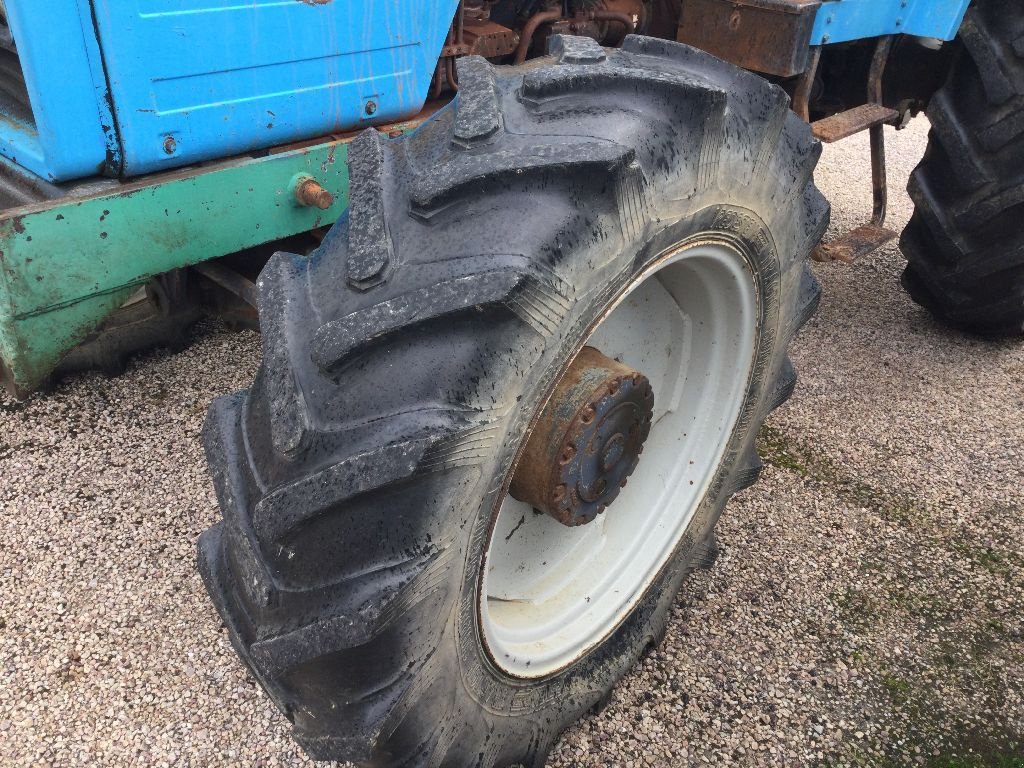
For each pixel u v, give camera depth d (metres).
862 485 2.61
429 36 2.17
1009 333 3.33
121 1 1.63
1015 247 2.89
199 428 2.55
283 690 1.32
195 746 1.71
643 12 2.83
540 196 1.18
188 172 1.87
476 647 1.39
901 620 2.14
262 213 2.01
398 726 1.28
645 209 1.26
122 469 2.39
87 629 1.94
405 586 1.16
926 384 3.16
